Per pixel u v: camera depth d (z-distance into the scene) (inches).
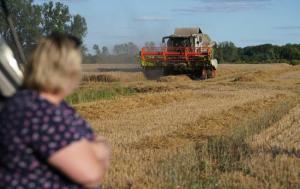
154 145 603.5
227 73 2461.9
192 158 521.7
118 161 495.5
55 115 148.8
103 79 1964.8
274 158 520.7
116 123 791.1
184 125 771.4
